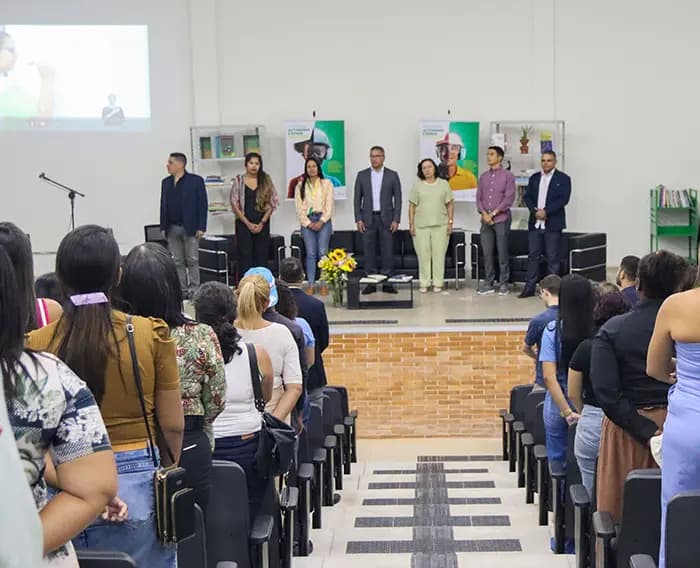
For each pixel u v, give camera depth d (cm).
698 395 281
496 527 545
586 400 429
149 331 253
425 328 994
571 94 1371
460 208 1394
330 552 505
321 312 641
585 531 395
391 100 1383
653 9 1355
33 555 143
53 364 177
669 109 1366
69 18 1377
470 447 943
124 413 252
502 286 1216
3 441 142
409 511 596
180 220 1216
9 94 1380
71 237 249
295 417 497
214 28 1371
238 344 376
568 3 1360
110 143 1394
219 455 373
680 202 1345
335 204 1400
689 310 283
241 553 335
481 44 1371
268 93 1386
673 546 259
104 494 178
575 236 1218
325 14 1373
